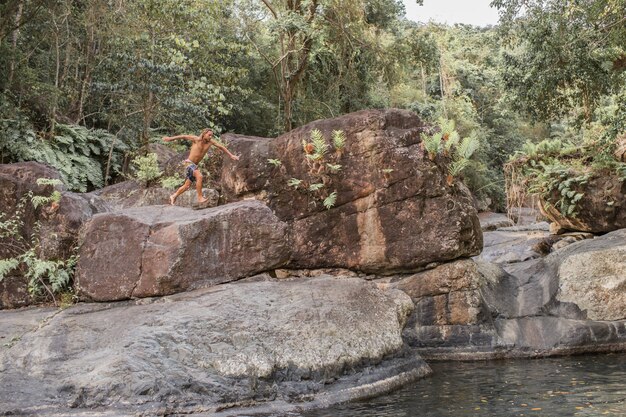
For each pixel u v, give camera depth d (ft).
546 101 59.67
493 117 125.49
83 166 61.05
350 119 39.32
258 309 28.99
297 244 39.11
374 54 82.94
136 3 66.08
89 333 28.04
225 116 89.20
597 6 50.16
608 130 48.55
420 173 37.83
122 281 31.91
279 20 70.59
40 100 61.26
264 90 90.68
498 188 112.57
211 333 26.81
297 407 24.34
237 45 75.87
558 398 24.84
